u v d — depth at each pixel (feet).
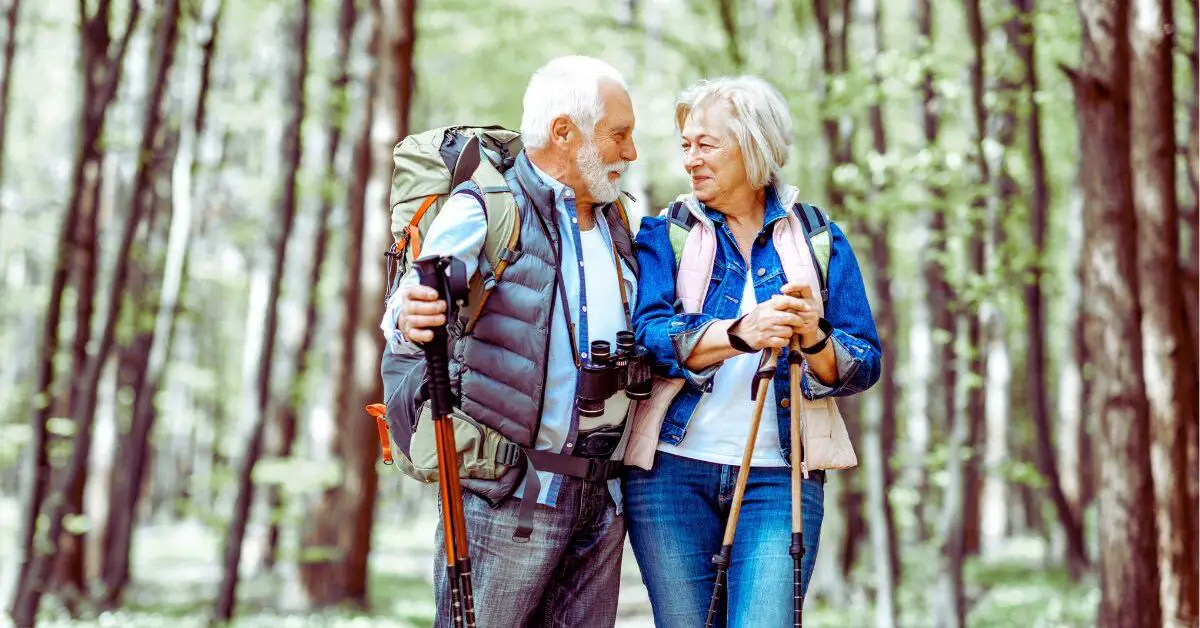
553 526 10.72
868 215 35.70
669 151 45.85
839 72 41.04
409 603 52.75
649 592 11.30
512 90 63.46
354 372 46.21
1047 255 38.63
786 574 10.63
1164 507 26.20
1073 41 35.14
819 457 10.84
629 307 11.18
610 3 53.21
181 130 44.42
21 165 71.05
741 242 11.28
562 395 10.64
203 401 116.78
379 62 42.63
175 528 111.55
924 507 62.85
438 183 10.92
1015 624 44.65
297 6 49.39
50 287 34.81
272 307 42.09
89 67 35.24
